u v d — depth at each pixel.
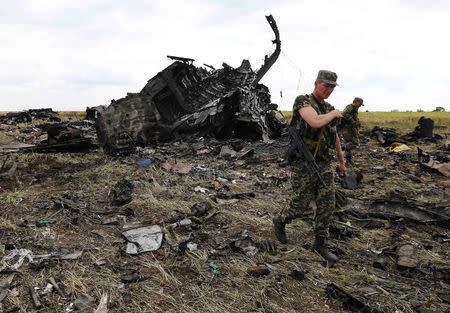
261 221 5.45
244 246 4.64
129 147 10.29
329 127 4.14
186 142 12.27
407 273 4.16
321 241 4.41
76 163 9.14
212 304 3.51
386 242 4.99
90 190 6.76
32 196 6.33
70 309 3.40
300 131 4.23
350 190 7.28
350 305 3.53
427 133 15.07
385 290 3.81
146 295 3.63
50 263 4.08
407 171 9.03
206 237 4.85
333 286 3.72
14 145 11.02
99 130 10.70
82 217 5.41
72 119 23.91
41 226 5.09
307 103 4.02
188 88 14.28
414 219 5.59
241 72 17.28
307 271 4.14
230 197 6.48
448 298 3.69
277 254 4.50
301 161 4.25
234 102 13.12
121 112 11.11
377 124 25.00
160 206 5.91
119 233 4.96
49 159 9.45
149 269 4.11
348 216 5.73
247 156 10.12
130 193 6.30
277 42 16.94
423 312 3.42
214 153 10.64
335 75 4.07
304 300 3.65
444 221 5.55
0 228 4.93
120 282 3.83
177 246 4.57
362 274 4.09
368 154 11.55
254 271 4.04
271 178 7.87
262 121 13.62
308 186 4.30
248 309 3.46
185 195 6.58
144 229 4.92
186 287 3.79
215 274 4.02
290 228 5.20
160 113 12.78
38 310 3.36
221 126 13.13
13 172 7.84
